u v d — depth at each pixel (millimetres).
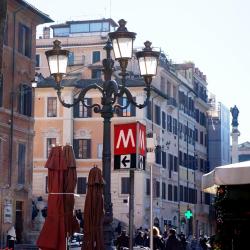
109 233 14953
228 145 107438
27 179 46844
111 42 15531
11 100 44656
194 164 89938
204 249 39844
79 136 67375
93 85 15555
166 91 77375
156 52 15672
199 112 96000
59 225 14680
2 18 10742
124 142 11719
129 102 15703
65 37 81625
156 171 69812
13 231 40562
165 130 74875
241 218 13133
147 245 35281
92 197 15195
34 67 48500
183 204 81500
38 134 67500
